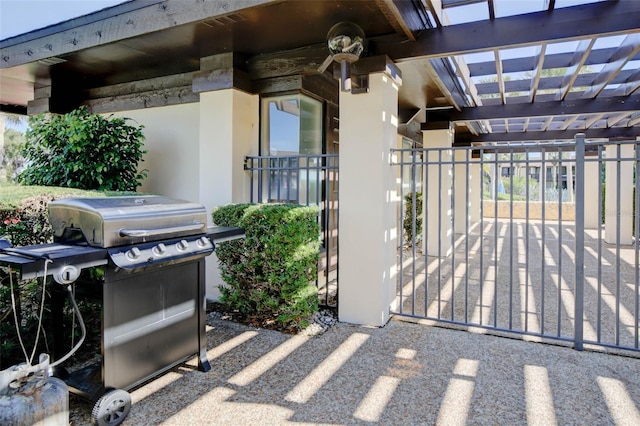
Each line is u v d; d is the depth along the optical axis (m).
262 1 2.83
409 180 8.69
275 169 4.21
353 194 3.69
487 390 2.47
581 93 5.94
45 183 4.75
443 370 2.75
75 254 1.90
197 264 2.67
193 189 4.95
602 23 2.92
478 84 5.89
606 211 8.94
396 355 2.99
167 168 5.13
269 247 3.38
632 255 7.36
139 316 2.26
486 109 6.62
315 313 3.92
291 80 4.23
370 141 3.60
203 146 4.36
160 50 4.03
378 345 3.19
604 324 3.71
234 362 2.87
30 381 1.83
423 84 5.04
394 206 3.96
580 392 2.45
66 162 4.59
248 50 4.11
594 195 11.48
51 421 1.83
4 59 4.43
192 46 3.92
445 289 5.04
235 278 3.67
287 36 3.68
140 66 4.56
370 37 3.57
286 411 2.24
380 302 3.61
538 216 15.56
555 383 2.56
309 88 4.42
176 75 4.92
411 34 3.28
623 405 2.30
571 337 3.31
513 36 3.16
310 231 3.66
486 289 5.05
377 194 3.59
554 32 3.04
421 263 6.74
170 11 3.25
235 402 2.34
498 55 3.84
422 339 3.32
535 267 6.39
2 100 6.29
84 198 2.29
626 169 8.55
